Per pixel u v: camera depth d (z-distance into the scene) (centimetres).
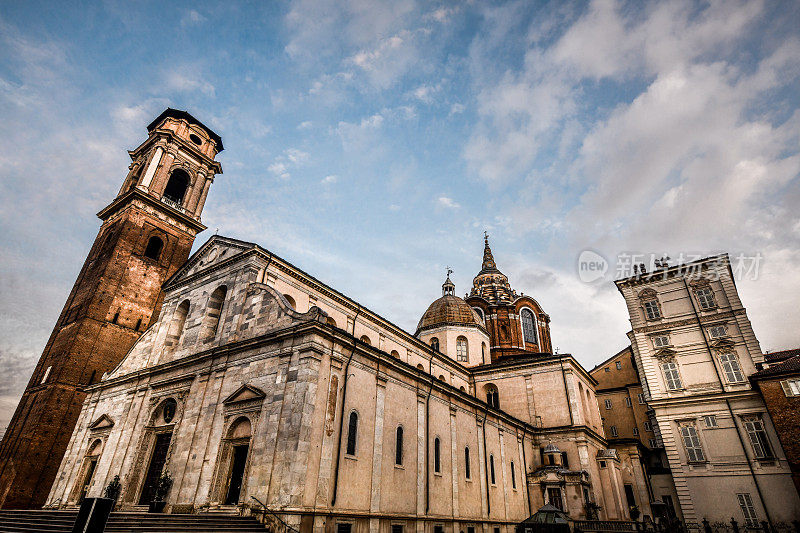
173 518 1956
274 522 1919
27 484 3475
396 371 2838
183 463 2503
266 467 2097
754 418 3666
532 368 4534
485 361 5172
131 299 4400
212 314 3152
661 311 4416
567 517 3531
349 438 2361
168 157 5069
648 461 4872
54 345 4306
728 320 4078
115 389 3459
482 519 3183
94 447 3288
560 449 4109
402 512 2541
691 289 4347
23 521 2145
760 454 3559
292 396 2209
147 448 2838
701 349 4103
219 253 3388
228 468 2309
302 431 2084
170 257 4831
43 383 3975
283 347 2422
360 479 2330
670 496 4241
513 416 4325
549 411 4294
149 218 4769
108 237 4750
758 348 3862
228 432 2395
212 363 2772
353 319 3569
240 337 2756
